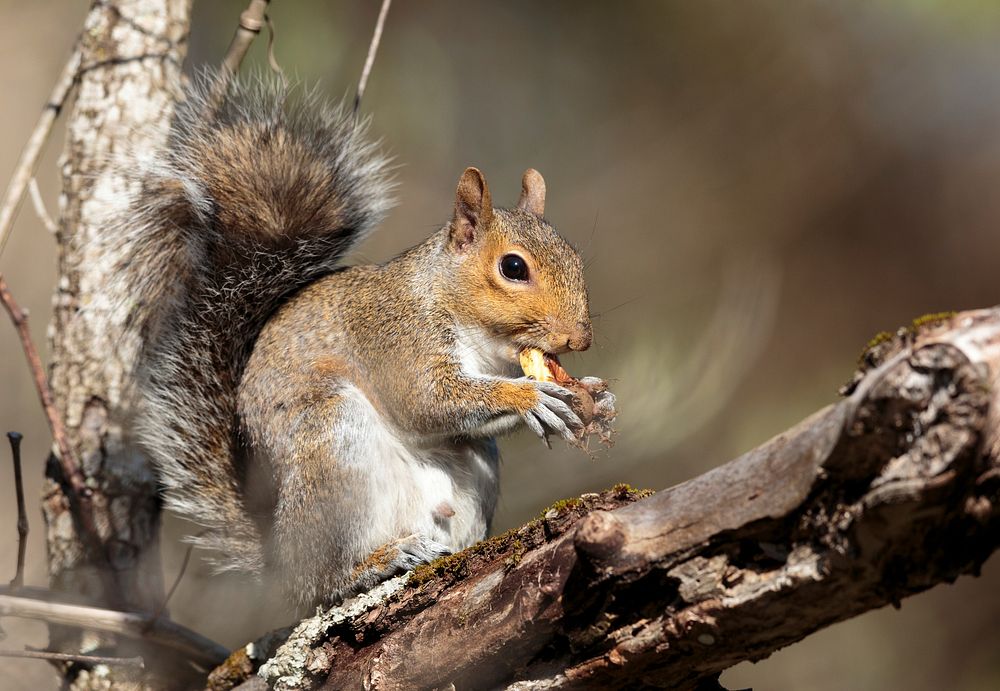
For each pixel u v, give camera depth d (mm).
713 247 19906
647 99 20422
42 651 8656
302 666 7422
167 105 9773
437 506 9250
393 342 9336
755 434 17438
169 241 9523
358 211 9961
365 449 8664
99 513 9203
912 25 19828
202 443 9172
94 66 9664
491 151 19375
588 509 6250
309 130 9953
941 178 21078
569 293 9352
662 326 17875
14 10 18422
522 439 13695
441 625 6621
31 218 16031
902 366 4562
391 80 18312
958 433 4438
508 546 6500
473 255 9453
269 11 16547
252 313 9492
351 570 8492
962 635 16672
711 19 20375
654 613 5668
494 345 9516
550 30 20172
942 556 4820
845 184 20812
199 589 11047
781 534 5227
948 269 20875
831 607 5180
